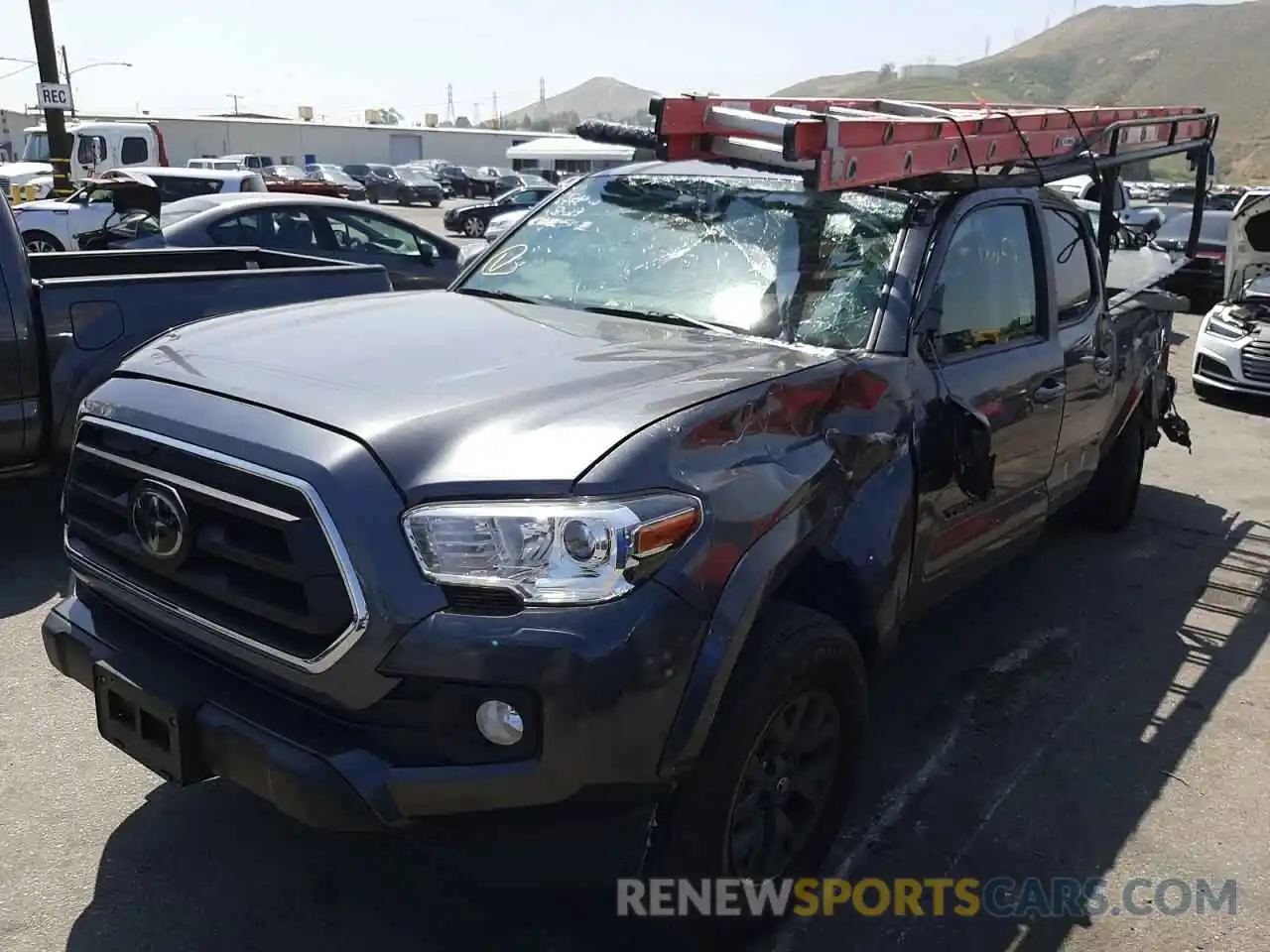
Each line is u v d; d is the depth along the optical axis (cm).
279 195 1049
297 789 228
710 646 240
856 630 308
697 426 252
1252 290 1060
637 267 376
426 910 292
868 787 365
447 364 280
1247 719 423
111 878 299
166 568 254
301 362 279
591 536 224
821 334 335
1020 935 296
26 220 1305
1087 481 517
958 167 368
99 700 270
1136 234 678
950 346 360
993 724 411
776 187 386
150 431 257
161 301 527
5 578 500
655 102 320
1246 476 784
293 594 233
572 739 223
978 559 391
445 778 225
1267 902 315
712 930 268
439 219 3584
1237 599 545
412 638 221
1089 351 466
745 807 271
